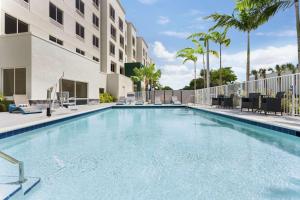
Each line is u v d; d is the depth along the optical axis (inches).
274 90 425.4
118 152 195.5
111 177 135.9
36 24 642.8
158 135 278.4
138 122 410.9
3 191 102.5
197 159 173.0
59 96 584.4
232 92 629.6
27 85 511.8
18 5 571.2
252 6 531.8
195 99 992.2
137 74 1545.3
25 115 401.1
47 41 576.7
